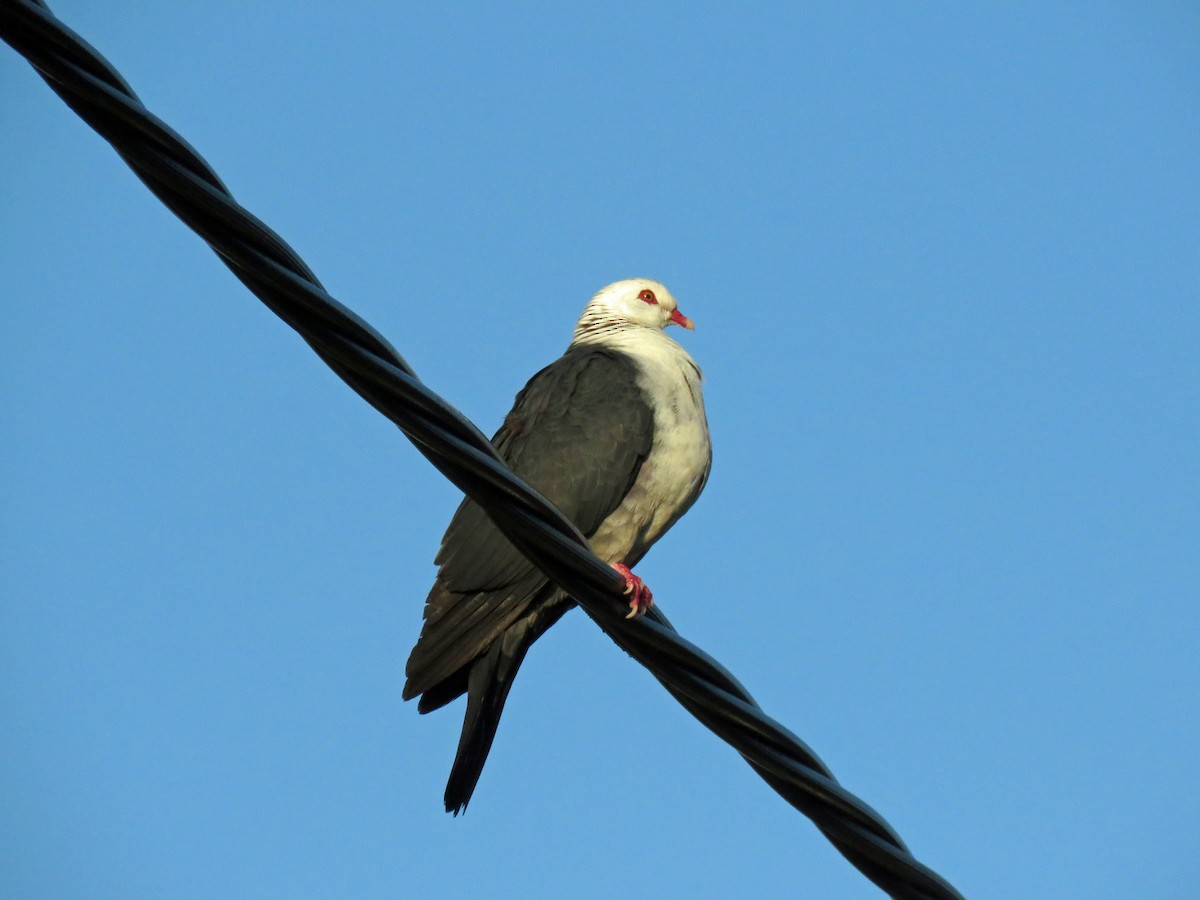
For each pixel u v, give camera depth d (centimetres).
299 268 650
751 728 735
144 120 614
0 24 590
